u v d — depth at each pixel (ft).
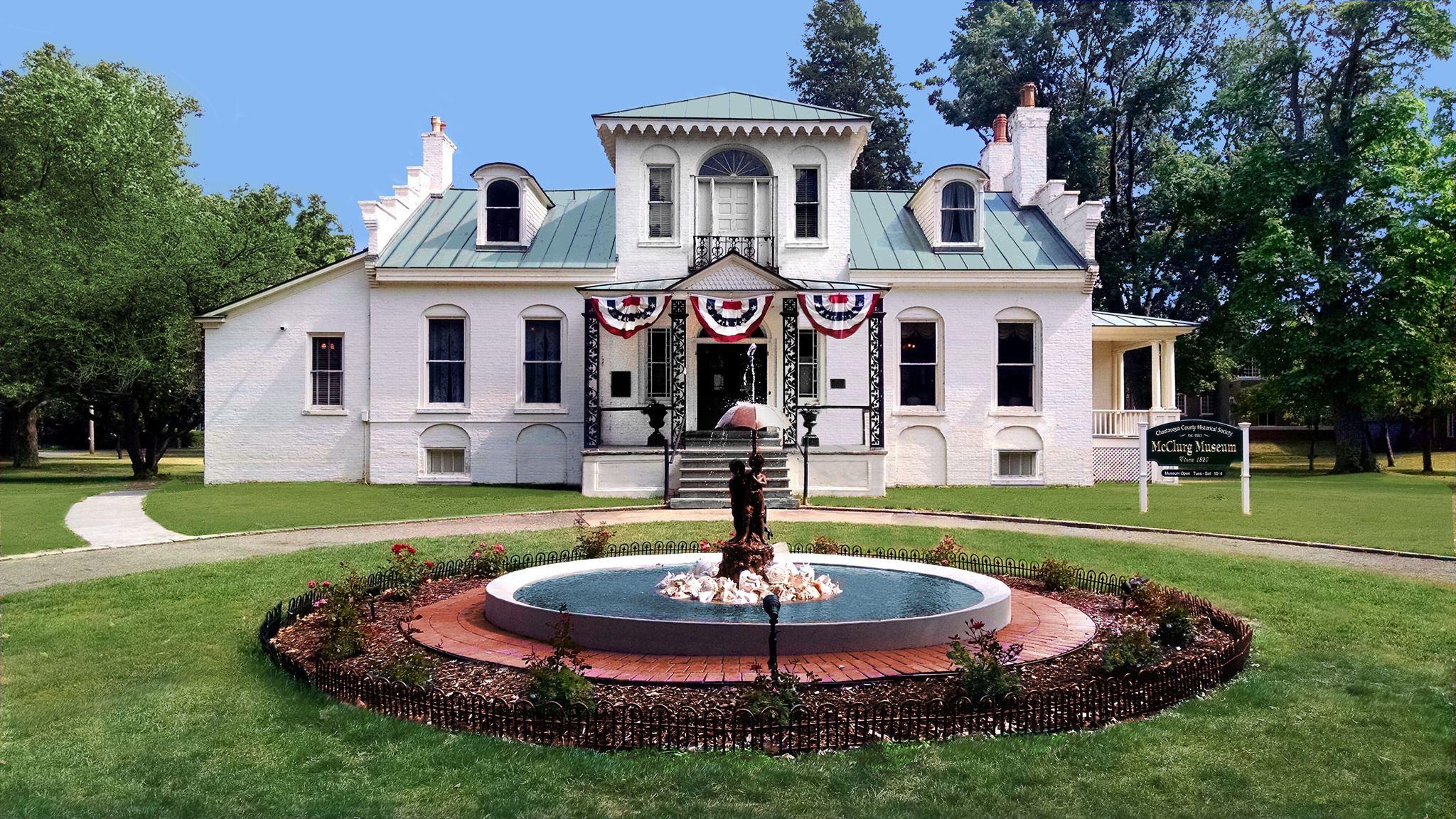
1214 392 171.32
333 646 25.29
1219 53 134.92
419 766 18.58
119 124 114.42
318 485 78.43
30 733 20.77
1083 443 82.17
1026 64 143.02
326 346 81.15
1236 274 131.34
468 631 28.04
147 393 94.53
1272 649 27.71
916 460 81.87
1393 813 16.65
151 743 20.03
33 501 69.82
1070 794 17.37
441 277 79.20
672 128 79.10
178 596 35.17
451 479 79.87
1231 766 18.71
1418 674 25.09
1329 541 48.96
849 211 81.87
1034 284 81.71
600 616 25.34
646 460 69.77
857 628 24.68
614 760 18.60
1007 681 20.86
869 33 161.07
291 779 18.07
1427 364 107.14
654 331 80.12
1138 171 143.64
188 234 93.61
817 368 80.79
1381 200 111.04
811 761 18.56
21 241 94.73
